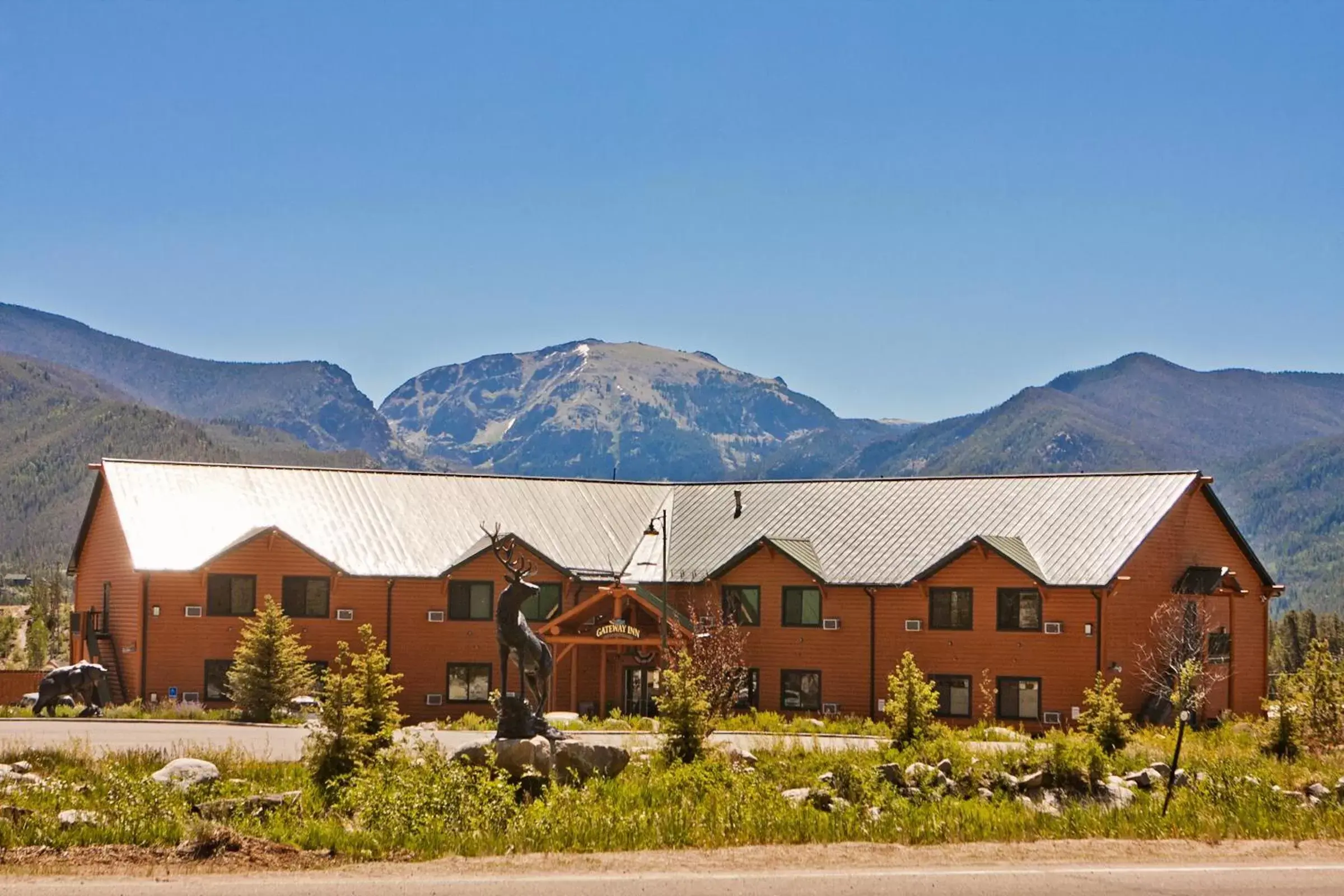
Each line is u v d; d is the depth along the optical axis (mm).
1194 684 53219
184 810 24359
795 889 18766
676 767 30312
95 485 63094
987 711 55531
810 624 59906
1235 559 63656
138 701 54406
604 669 58438
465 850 21719
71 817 22797
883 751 33125
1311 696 36938
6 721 45344
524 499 66062
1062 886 19047
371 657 30844
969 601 57312
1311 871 20266
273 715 48688
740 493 66812
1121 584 55812
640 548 65188
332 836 22328
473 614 60656
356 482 64250
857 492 64375
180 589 58156
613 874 19766
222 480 62469
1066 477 61344
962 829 23656
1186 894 18719
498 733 30500
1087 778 29750
